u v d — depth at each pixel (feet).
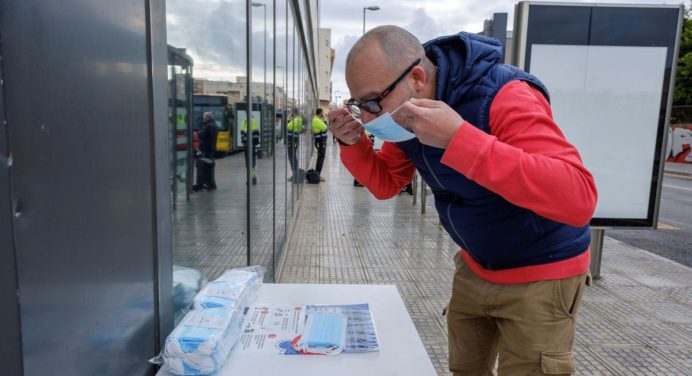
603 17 13.62
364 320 4.56
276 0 12.84
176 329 3.83
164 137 3.94
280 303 4.91
